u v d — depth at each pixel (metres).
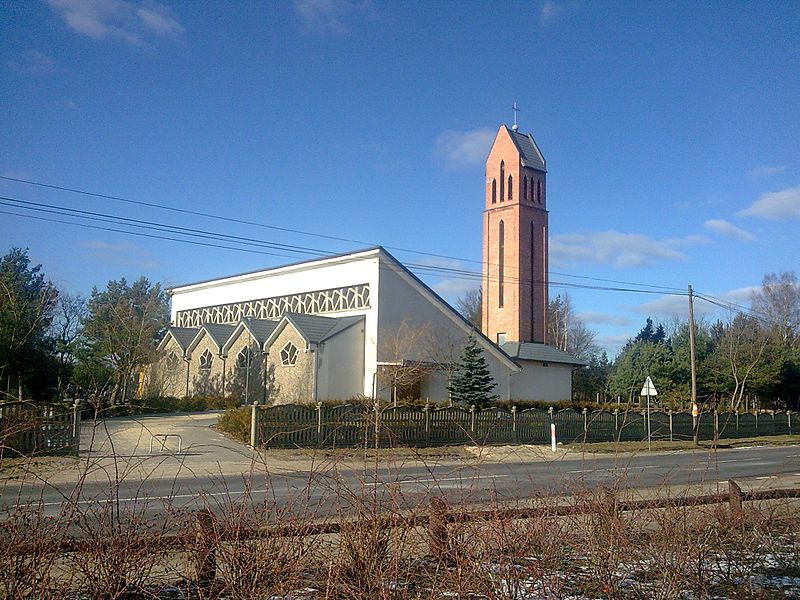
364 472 5.80
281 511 5.45
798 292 70.38
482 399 35.75
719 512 7.13
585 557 6.07
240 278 48.59
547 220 64.00
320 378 36.09
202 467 17.03
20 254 38.06
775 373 55.59
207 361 43.38
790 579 6.53
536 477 14.23
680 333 61.88
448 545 5.36
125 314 42.09
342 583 5.02
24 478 5.44
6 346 30.41
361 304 38.72
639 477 10.84
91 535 5.02
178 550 5.13
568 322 86.31
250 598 4.84
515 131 64.56
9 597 4.54
